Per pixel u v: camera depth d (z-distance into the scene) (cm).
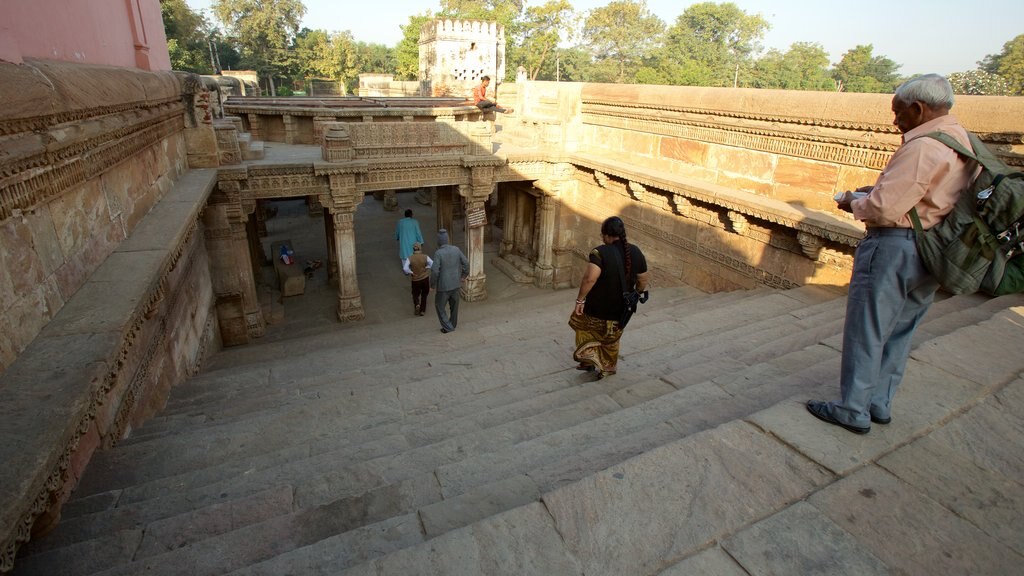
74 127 341
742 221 793
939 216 228
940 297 555
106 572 228
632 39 6625
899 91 239
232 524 272
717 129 852
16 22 303
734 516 220
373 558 204
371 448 360
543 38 5428
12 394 240
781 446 261
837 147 671
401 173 1047
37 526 270
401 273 1397
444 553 199
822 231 646
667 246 984
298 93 6003
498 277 1417
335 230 1017
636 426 337
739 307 652
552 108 1286
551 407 415
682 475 241
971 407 290
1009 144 515
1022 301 483
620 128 1084
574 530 211
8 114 249
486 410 413
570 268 1322
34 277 296
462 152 1095
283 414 435
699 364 452
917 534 212
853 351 264
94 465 351
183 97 810
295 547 244
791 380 359
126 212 481
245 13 5538
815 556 202
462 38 2942
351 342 922
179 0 3850
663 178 912
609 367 453
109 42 534
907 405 291
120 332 302
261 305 1151
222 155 875
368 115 1282
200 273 807
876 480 239
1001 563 200
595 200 1181
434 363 581
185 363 651
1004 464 250
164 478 338
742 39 7088
